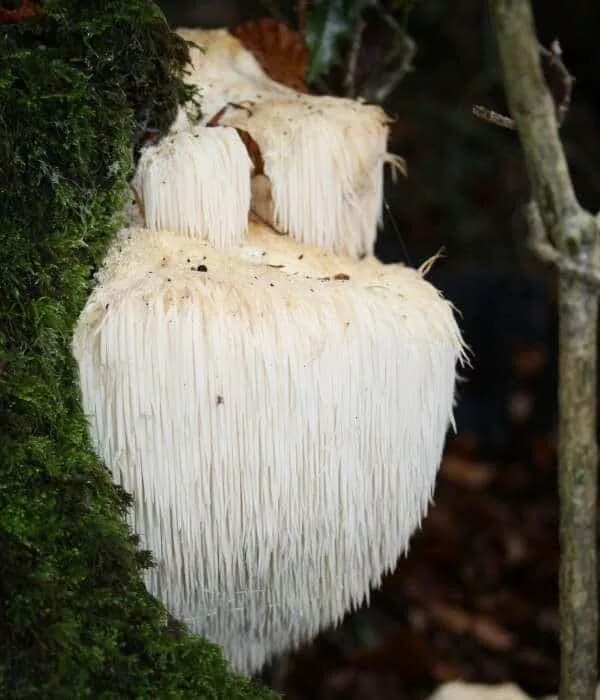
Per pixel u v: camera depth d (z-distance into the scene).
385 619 1.46
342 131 0.64
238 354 0.55
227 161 0.60
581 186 1.95
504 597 1.53
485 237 2.10
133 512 0.58
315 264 0.63
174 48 0.61
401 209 2.10
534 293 1.98
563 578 0.61
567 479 0.60
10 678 0.52
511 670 1.38
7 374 0.55
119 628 0.55
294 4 0.85
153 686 0.54
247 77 0.69
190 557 0.59
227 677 0.57
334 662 1.37
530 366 1.96
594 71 1.91
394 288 0.61
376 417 0.59
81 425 0.56
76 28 0.58
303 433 0.57
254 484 0.57
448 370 0.62
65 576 0.54
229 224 0.61
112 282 0.57
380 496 0.61
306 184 0.63
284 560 0.61
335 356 0.57
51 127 0.57
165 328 0.55
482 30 1.97
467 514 1.72
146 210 0.60
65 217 0.57
